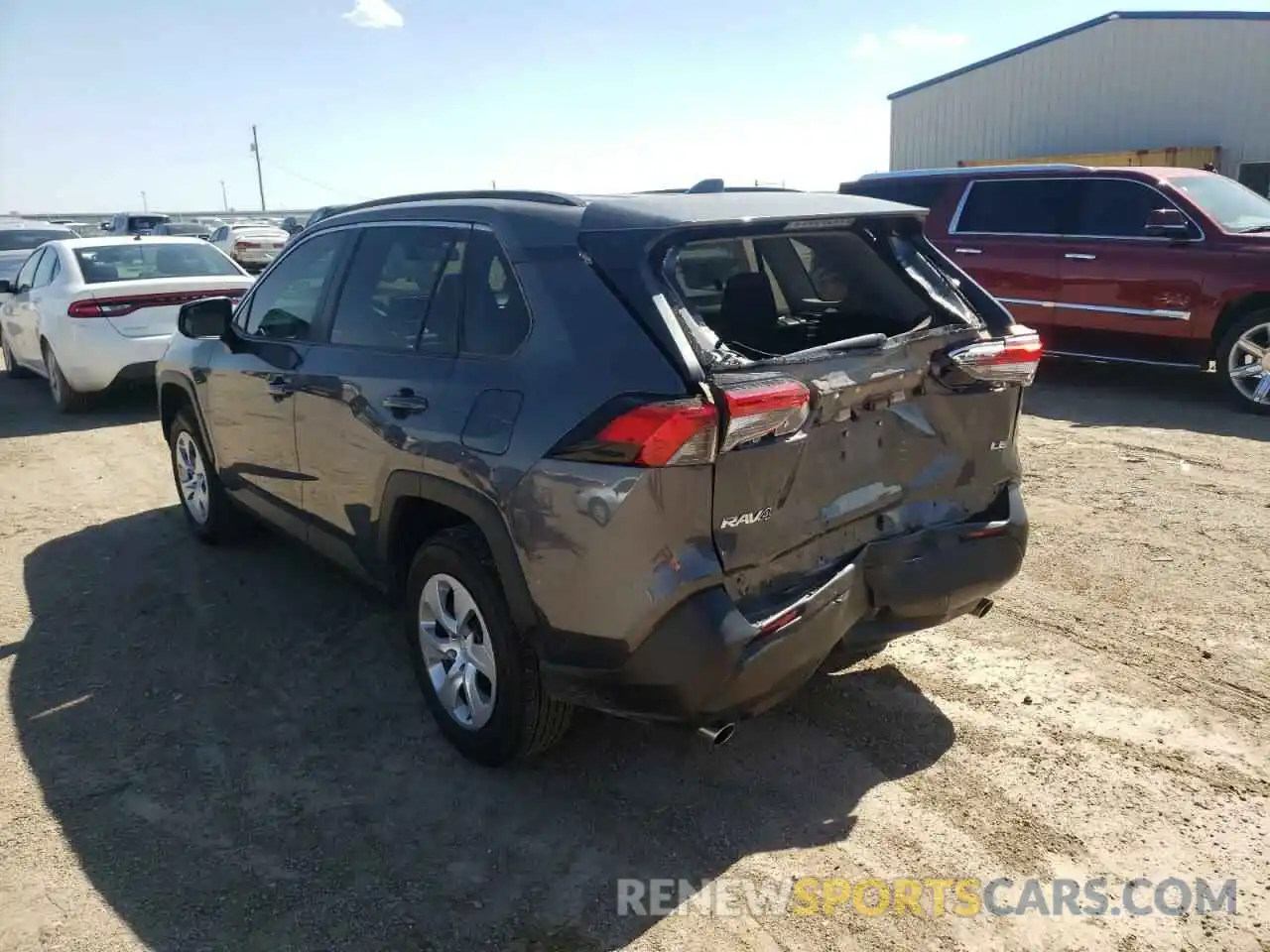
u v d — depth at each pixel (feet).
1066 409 28.94
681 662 9.30
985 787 11.06
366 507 12.78
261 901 9.56
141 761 12.03
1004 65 77.92
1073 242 30.94
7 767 11.93
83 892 9.69
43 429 30.04
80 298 30.01
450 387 11.16
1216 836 10.16
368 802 11.11
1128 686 13.05
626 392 9.33
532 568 9.97
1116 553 17.44
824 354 10.21
